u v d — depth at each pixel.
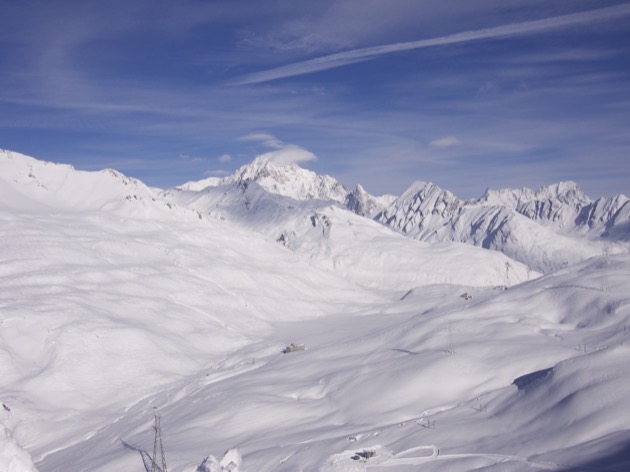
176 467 53.88
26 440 76.44
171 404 81.69
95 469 58.69
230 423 65.94
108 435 73.56
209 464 50.03
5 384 87.94
